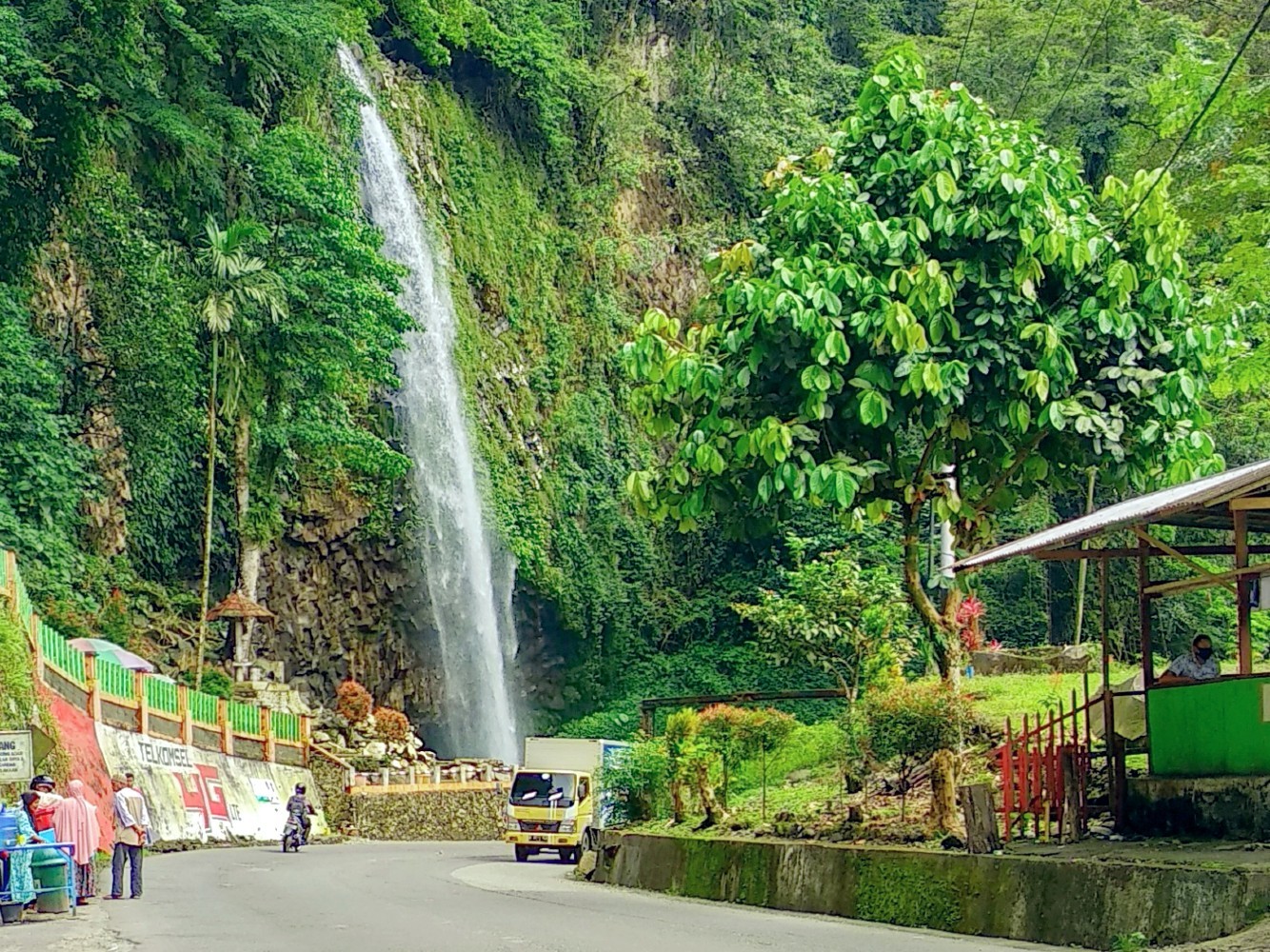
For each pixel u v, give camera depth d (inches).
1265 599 475.2
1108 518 507.5
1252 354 808.3
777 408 558.6
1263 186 838.5
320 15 1552.7
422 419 1742.1
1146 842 474.9
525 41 2033.7
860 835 564.1
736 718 717.3
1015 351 550.3
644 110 2251.5
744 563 2078.0
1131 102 1792.6
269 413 1487.5
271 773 1295.5
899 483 569.6
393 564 1684.3
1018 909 434.6
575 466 2003.0
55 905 537.0
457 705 1718.8
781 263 529.0
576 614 1926.7
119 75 1330.0
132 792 635.5
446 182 1923.0
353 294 1471.5
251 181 1517.0
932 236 558.3
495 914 530.9
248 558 1455.5
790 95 2368.4
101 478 1301.7
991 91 1955.0
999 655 1286.9
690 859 642.2
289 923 502.6
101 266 1343.5
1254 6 1721.2
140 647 1295.5
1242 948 329.1
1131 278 553.6
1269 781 444.5
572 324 2082.9
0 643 787.4
